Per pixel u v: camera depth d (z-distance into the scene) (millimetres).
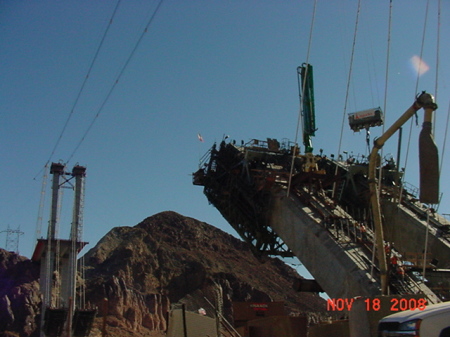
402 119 14547
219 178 66812
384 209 60062
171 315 17828
